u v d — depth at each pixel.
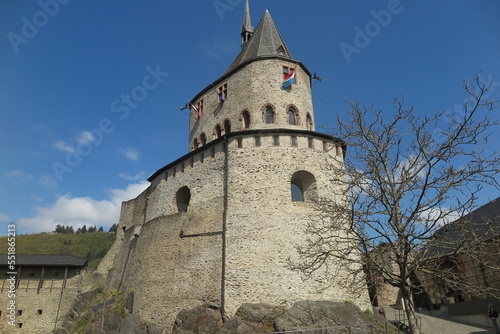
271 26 39.44
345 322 20.45
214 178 28.59
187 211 28.89
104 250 79.38
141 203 38.38
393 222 12.77
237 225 25.30
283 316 20.83
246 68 34.34
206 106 36.94
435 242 12.29
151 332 24.86
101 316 27.94
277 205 25.50
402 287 12.07
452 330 21.52
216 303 23.50
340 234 25.53
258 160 27.23
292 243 24.38
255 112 31.95
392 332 19.69
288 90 33.22
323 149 28.47
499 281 22.61
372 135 14.02
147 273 28.72
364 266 13.72
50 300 34.78
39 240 82.25
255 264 23.81
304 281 23.33
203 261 25.64
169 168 33.59
